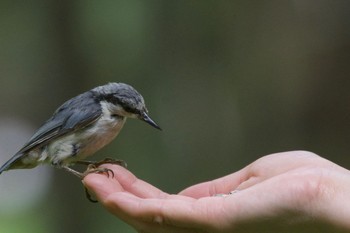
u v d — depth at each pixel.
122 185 5.72
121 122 7.18
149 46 13.80
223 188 6.05
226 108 14.17
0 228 17.28
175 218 4.67
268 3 13.93
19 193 18.61
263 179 5.59
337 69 13.45
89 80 13.92
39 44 14.53
